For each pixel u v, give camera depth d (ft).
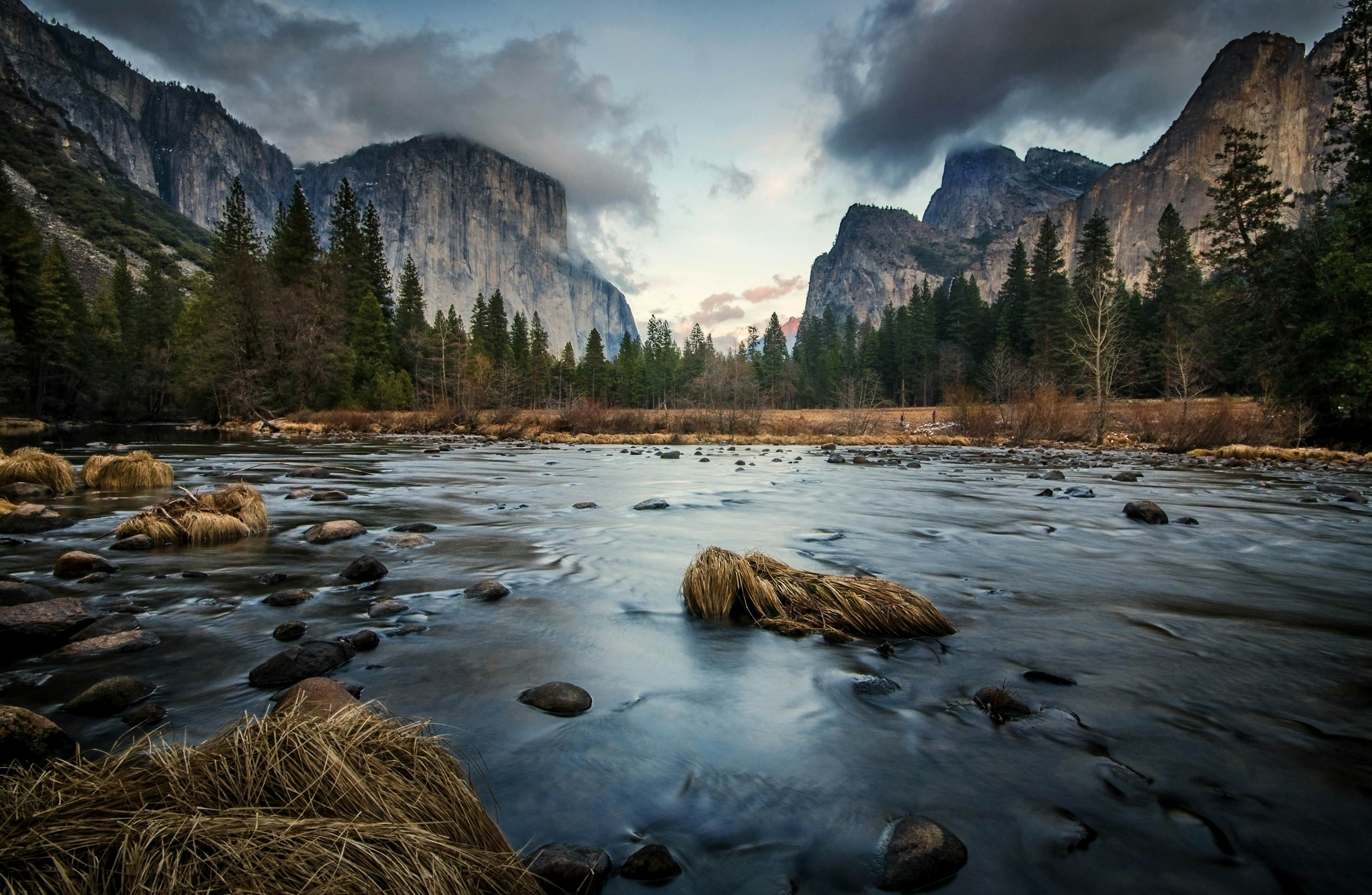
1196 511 33.63
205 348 152.76
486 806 6.97
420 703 9.62
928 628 13.53
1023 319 238.89
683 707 9.75
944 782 7.69
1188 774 7.95
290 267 178.29
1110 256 197.57
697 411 135.33
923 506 34.50
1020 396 120.47
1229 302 94.68
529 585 17.08
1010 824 6.86
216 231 188.34
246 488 25.40
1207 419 89.25
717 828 6.70
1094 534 26.22
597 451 80.64
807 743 8.63
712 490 41.34
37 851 4.39
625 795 7.27
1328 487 45.85
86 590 15.94
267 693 9.91
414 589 16.43
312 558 19.86
